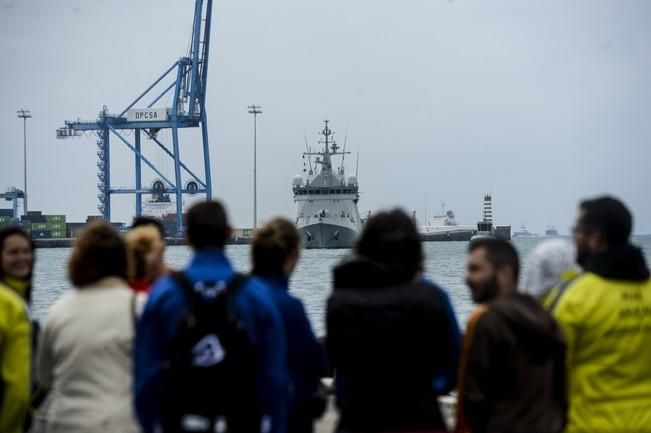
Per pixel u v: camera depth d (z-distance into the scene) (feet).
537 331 37.29
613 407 39.58
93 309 42.11
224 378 34.40
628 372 39.70
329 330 39.04
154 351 35.86
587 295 39.83
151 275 49.29
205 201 37.91
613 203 40.98
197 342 34.58
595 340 39.70
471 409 37.73
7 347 41.55
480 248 40.14
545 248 46.24
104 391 41.45
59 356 42.22
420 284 39.42
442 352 38.99
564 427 38.42
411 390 38.47
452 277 428.15
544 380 37.60
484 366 37.47
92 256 42.57
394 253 39.14
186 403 34.40
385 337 37.99
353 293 38.83
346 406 38.93
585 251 41.50
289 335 43.62
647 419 39.50
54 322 42.52
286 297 43.93
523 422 37.37
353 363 38.47
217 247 37.35
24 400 41.88
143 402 35.65
